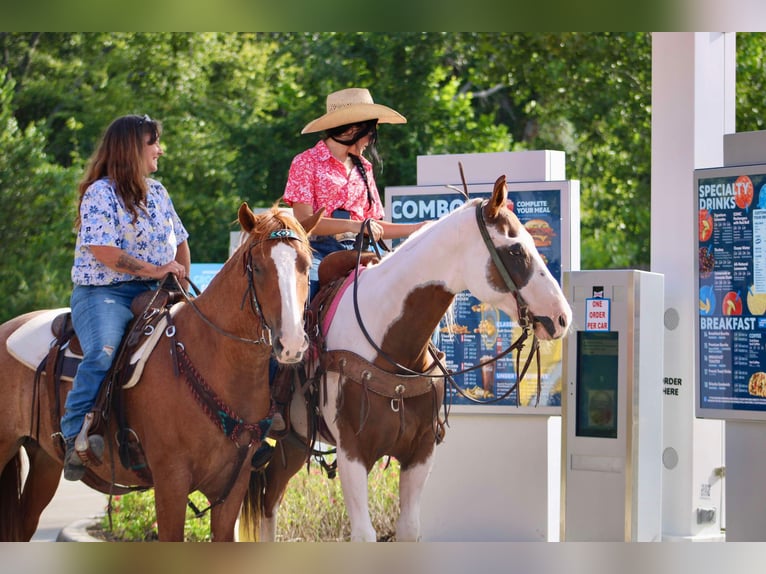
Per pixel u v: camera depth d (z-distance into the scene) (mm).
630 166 19906
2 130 19812
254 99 21297
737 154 6957
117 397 5438
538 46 19438
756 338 6773
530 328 5375
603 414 6832
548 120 20469
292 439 6180
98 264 5672
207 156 20641
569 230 7527
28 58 21188
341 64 19828
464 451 7836
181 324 5453
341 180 6492
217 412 5266
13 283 19953
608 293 6805
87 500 11203
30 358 5852
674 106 7859
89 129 21125
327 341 5824
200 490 5508
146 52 21172
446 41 19531
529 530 7684
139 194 5715
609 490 6754
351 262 6184
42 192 19891
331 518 8414
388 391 5602
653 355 6980
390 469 8930
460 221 5480
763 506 6746
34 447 6293
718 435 7918
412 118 19234
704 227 6992
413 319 5609
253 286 5035
